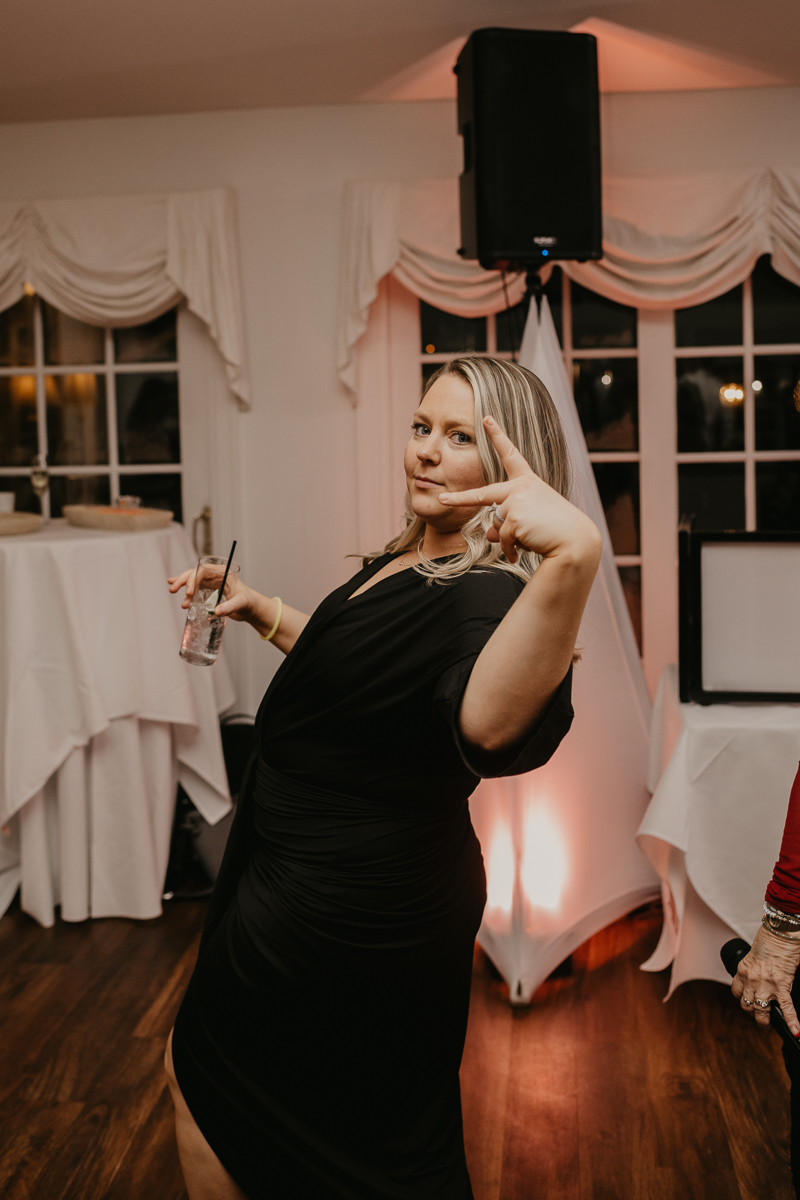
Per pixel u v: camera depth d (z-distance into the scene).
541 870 2.46
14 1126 1.94
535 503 0.87
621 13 2.75
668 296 3.30
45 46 2.90
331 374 3.56
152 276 3.46
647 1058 2.16
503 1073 2.12
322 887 1.16
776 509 3.52
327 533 3.63
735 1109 1.97
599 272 3.29
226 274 3.43
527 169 2.82
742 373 3.48
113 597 2.80
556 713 0.98
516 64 2.78
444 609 1.08
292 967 1.17
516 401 1.17
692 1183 1.77
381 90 3.30
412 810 1.16
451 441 1.18
